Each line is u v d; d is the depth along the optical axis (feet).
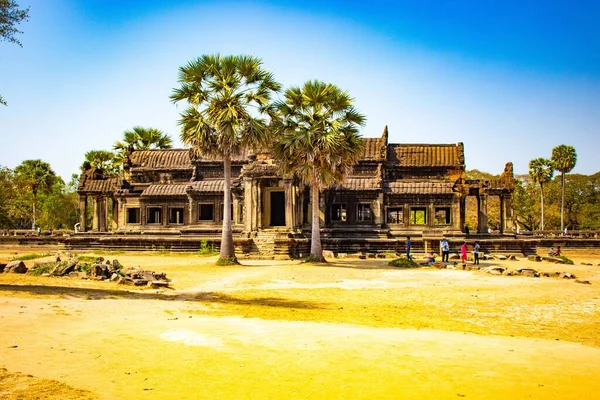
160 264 121.19
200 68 118.21
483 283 90.74
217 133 117.60
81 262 101.60
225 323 50.98
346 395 32.78
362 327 52.85
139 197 190.90
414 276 100.01
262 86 122.01
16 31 75.10
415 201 174.09
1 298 58.39
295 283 88.89
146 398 31.35
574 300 74.79
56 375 34.22
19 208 270.46
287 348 42.29
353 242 160.15
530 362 40.70
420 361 39.99
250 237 144.25
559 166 272.92
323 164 122.72
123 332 45.42
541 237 201.26
